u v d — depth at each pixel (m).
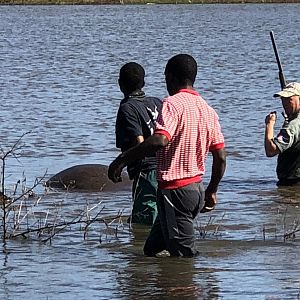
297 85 22.08
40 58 63.34
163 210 14.85
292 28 96.44
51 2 151.38
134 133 17.11
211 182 14.96
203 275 14.27
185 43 77.38
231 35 87.12
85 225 17.81
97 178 21.61
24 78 49.25
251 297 13.16
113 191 21.20
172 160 14.62
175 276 14.24
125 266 14.87
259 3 151.38
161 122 14.35
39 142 28.53
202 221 18.25
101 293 13.46
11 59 62.53
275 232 17.38
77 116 34.47
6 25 105.81
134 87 17.52
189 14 125.94
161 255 15.51
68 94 41.97
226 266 14.80
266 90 43.22
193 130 14.55
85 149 27.36
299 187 21.86
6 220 18.09
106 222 17.94
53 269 14.74
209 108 14.75
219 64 57.62
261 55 64.19
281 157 22.17
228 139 29.11
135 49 71.50
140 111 17.25
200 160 14.71
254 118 34.03
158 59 62.62
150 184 17.67
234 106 37.59
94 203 19.89
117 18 118.12
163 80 47.75
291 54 64.69
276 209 19.50
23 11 135.62
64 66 56.84
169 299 13.12
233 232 17.38
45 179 22.59
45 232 17.27
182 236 15.05
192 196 14.70
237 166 24.77
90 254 15.70
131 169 17.81
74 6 148.50
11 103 38.50
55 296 13.33
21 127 31.62
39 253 15.76
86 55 66.00
